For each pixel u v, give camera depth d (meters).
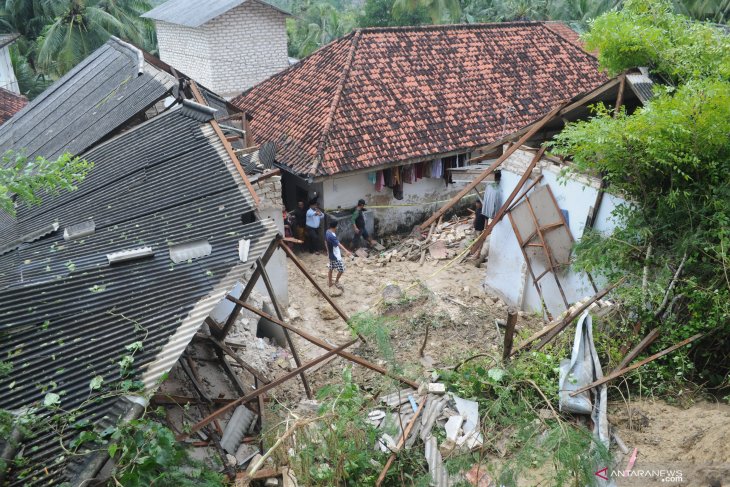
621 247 8.84
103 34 28.66
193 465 5.90
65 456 5.14
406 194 16.20
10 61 25.89
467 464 6.46
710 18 23.80
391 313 11.47
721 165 8.03
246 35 22.27
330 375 9.66
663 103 7.88
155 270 7.24
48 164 7.70
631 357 7.92
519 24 20.05
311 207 14.66
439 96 16.92
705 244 7.79
